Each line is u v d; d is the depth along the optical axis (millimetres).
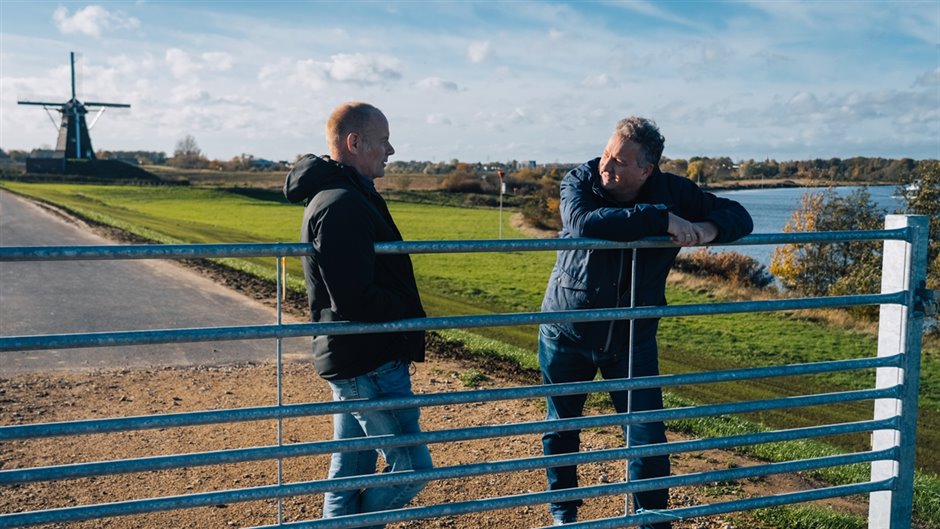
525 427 3025
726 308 3172
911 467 3545
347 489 2859
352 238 2742
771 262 32656
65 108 100062
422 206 66625
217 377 7762
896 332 3455
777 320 20766
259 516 4328
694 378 3234
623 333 3678
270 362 8508
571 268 3668
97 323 11336
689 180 3760
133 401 6805
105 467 2570
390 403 2855
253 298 13828
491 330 14953
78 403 6688
